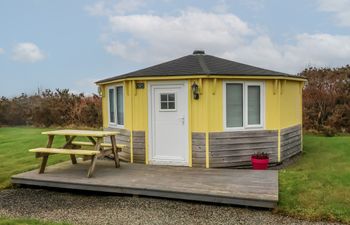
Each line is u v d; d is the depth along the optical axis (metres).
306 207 5.29
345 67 17.48
